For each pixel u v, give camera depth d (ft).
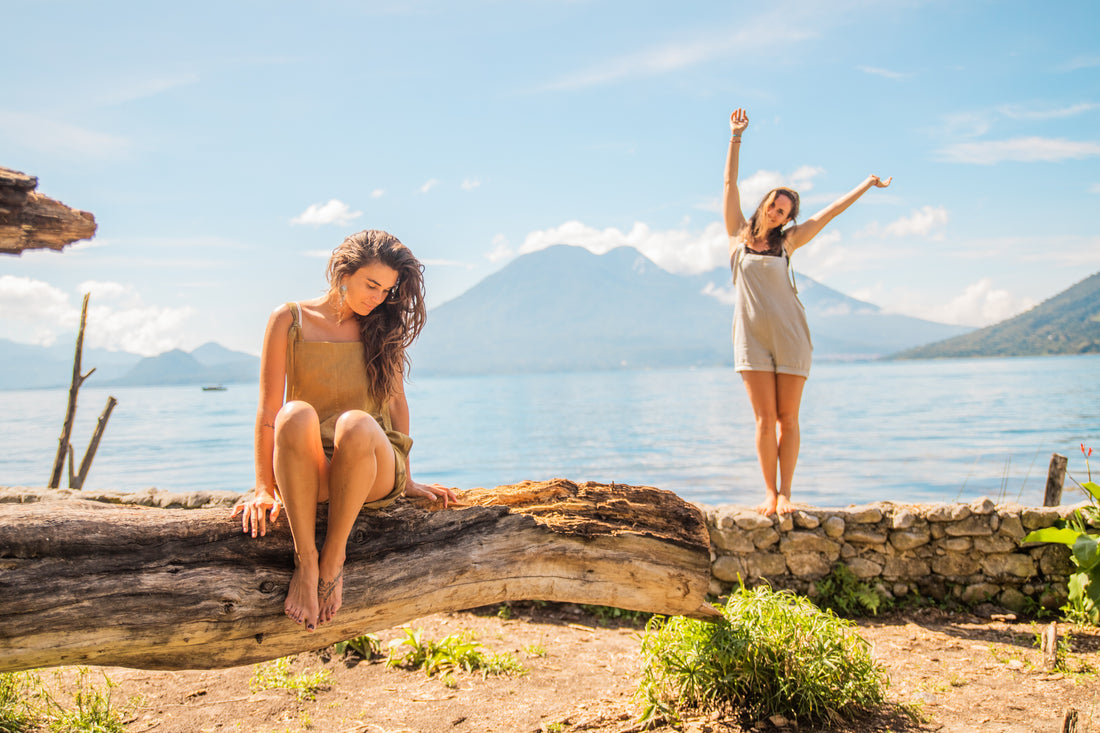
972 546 16.70
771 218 16.67
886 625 15.89
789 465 17.39
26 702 11.41
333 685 12.93
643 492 11.35
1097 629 14.85
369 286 9.07
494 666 13.61
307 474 8.09
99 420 26.07
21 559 7.30
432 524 9.57
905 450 61.82
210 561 8.15
